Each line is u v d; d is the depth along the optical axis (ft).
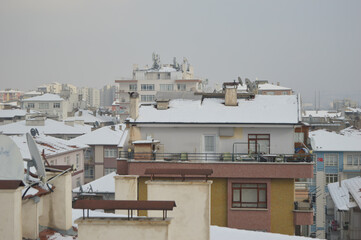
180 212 39.55
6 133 281.33
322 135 214.90
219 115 105.70
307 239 50.24
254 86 126.11
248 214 94.84
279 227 94.58
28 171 39.55
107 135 257.96
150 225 30.55
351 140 209.05
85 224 30.94
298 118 103.35
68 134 290.15
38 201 39.52
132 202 31.60
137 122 103.65
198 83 430.61
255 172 94.43
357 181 116.57
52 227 41.96
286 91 431.02
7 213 32.83
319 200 200.95
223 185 95.50
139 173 95.35
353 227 104.99
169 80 426.92
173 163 94.79
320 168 203.10
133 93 106.22
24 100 451.12
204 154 104.12
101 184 157.07
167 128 104.73
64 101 449.89
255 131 103.60
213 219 95.30
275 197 94.99
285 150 103.04
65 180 41.93
